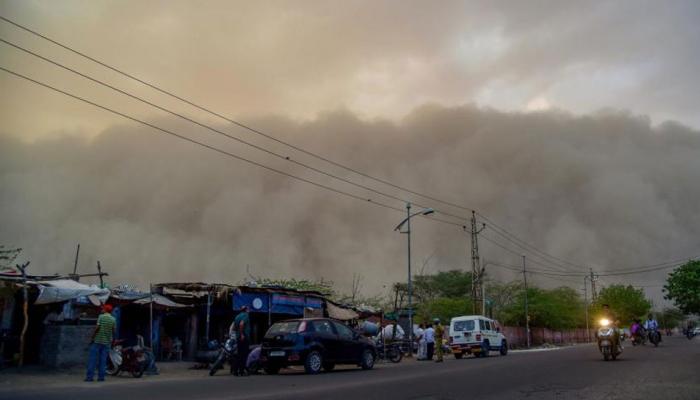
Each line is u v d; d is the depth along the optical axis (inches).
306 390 446.6
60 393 421.4
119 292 892.6
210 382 537.0
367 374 639.8
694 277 2516.0
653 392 404.2
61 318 748.6
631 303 3452.3
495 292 2549.2
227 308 1021.2
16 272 778.8
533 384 477.4
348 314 1126.4
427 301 2277.3
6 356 695.1
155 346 916.6
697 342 1668.3
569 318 2652.6
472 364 805.9
